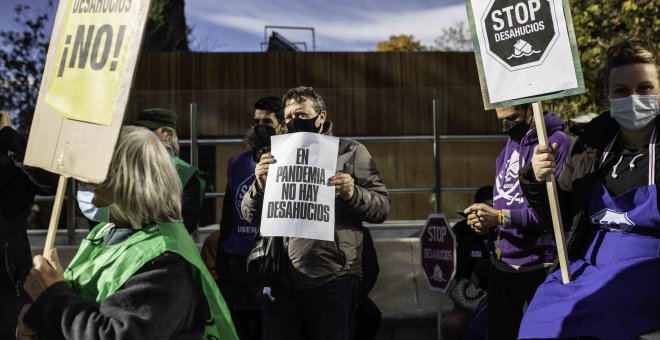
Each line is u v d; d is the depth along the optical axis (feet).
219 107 27.58
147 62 38.04
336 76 38.17
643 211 9.85
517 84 11.13
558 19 10.85
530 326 9.92
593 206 10.44
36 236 25.17
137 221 8.12
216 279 19.40
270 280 13.53
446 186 27.99
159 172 8.18
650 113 10.01
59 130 8.32
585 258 10.48
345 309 13.67
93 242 8.52
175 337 7.95
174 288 7.79
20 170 15.24
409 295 23.02
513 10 11.18
